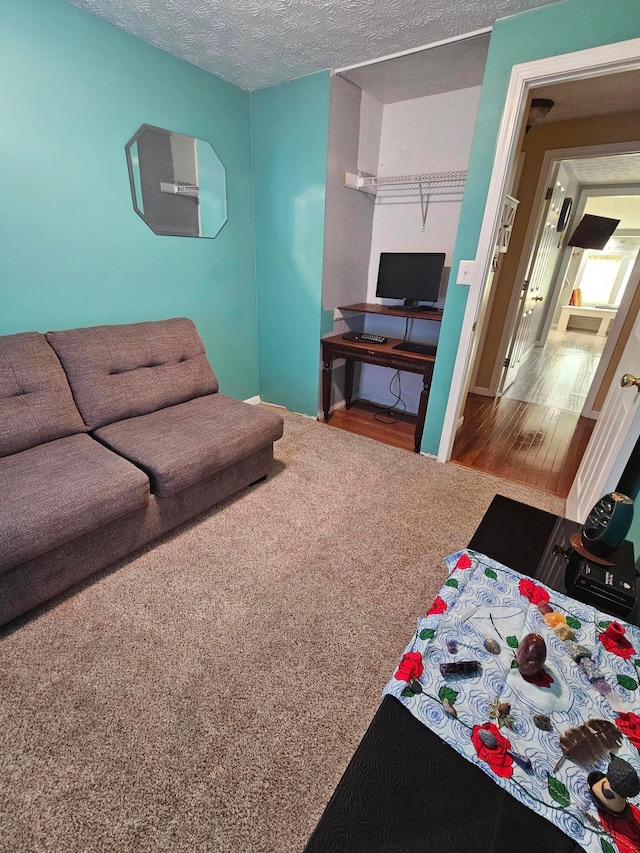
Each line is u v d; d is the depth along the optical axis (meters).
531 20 1.73
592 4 1.60
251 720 1.14
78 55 1.83
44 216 1.89
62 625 1.41
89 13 1.82
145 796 0.97
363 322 3.47
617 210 6.74
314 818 0.94
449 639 0.85
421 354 2.63
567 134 3.12
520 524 1.26
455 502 2.20
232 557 1.75
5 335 1.79
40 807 0.95
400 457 2.69
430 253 2.76
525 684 0.76
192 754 1.06
